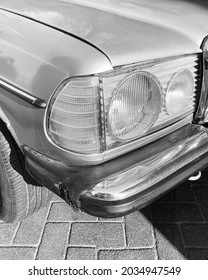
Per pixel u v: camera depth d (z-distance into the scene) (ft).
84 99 4.47
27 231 6.74
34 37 5.02
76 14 5.48
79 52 4.53
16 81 4.93
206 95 5.68
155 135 5.40
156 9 6.09
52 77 4.56
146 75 4.76
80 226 6.84
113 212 4.80
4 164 5.82
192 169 5.52
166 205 7.32
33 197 6.38
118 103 4.64
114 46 4.64
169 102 5.26
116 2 6.20
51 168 5.05
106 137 4.72
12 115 5.19
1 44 5.25
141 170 5.07
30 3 6.06
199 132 5.76
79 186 4.85
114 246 6.46
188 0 6.60
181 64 5.22
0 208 6.77
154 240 6.57
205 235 6.69
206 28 5.68
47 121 4.74
